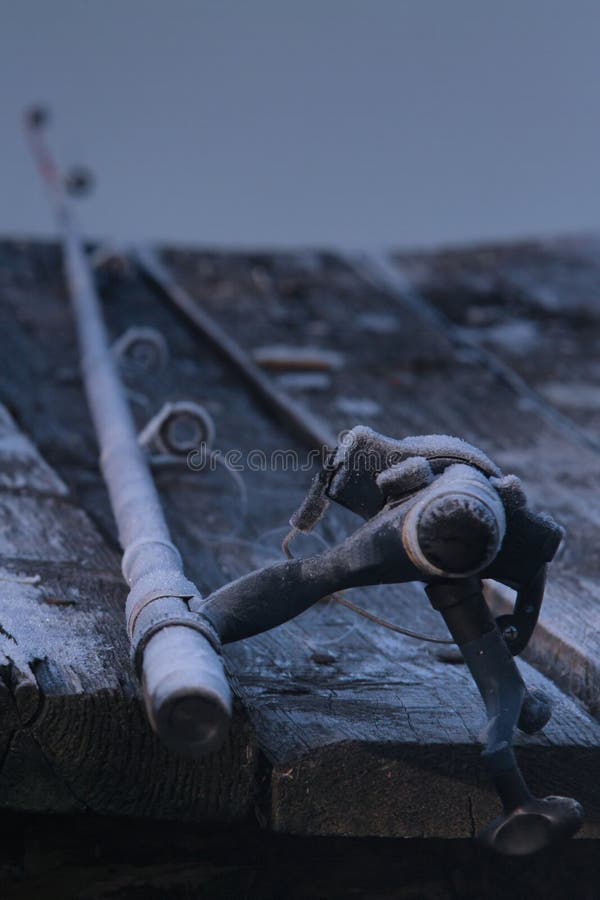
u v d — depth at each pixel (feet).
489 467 4.17
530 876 4.39
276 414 5.96
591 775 4.30
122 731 4.17
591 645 4.56
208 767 4.20
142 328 7.11
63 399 5.89
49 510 4.90
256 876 4.31
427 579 4.12
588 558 4.91
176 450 5.10
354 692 4.42
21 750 4.15
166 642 4.05
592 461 5.48
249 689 4.40
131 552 4.43
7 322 6.91
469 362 6.84
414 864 4.37
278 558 4.90
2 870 4.24
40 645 4.30
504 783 4.09
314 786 4.21
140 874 4.27
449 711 4.36
